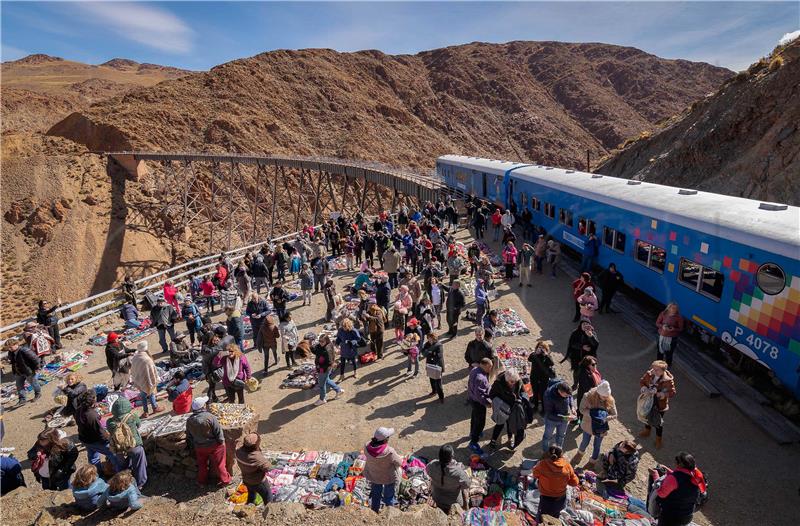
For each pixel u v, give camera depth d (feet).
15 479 27.37
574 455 31.07
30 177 221.46
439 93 618.44
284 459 31.42
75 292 189.06
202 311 64.34
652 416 30.91
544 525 22.08
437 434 33.99
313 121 417.69
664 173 143.74
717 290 41.32
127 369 40.73
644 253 52.95
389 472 24.36
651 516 24.66
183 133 318.24
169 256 223.51
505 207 103.81
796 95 112.37
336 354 47.42
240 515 23.82
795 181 99.30
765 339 36.09
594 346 34.35
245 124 349.61
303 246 74.84
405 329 48.47
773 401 35.78
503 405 29.96
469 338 49.29
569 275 67.05
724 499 27.17
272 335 43.91
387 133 441.27
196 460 28.94
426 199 132.98
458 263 58.95
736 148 123.34
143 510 24.50
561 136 594.65
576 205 70.54
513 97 648.38
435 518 22.62
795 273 33.22
